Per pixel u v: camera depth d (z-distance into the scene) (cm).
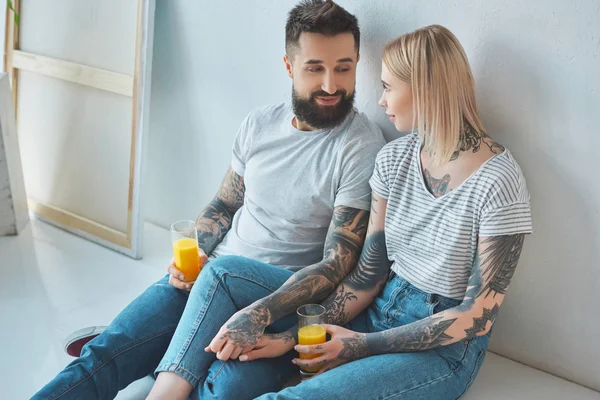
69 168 305
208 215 242
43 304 256
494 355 223
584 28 187
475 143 190
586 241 200
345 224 212
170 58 279
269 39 248
